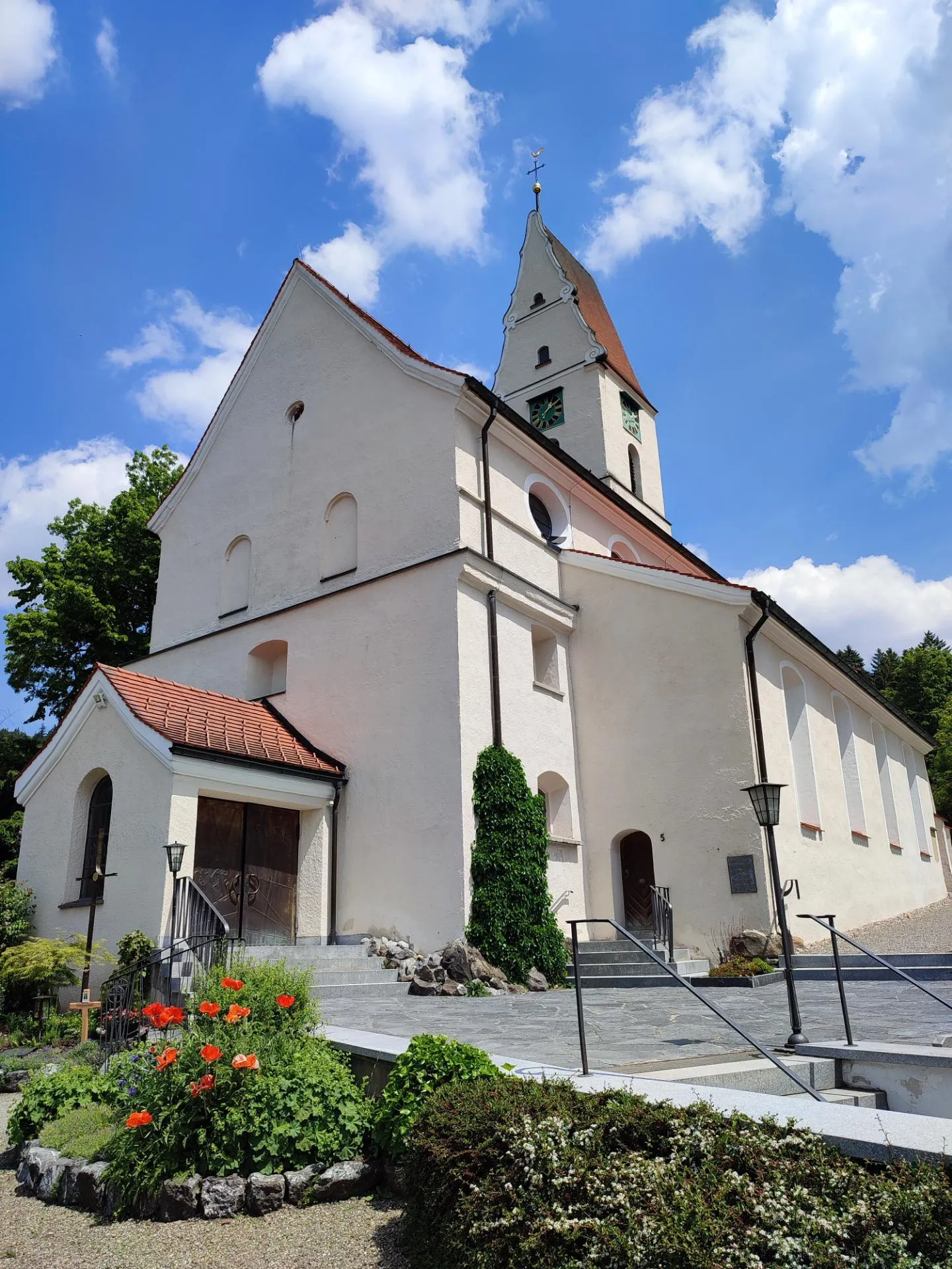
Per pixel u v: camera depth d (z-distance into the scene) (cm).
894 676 5994
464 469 1716
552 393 2978
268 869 1512
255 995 694
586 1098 467
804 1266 330
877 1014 978
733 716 1688
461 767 1512
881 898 2212
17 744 3144
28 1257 509
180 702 1565
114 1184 578
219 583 2031
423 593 1641
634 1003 1160
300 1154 586
